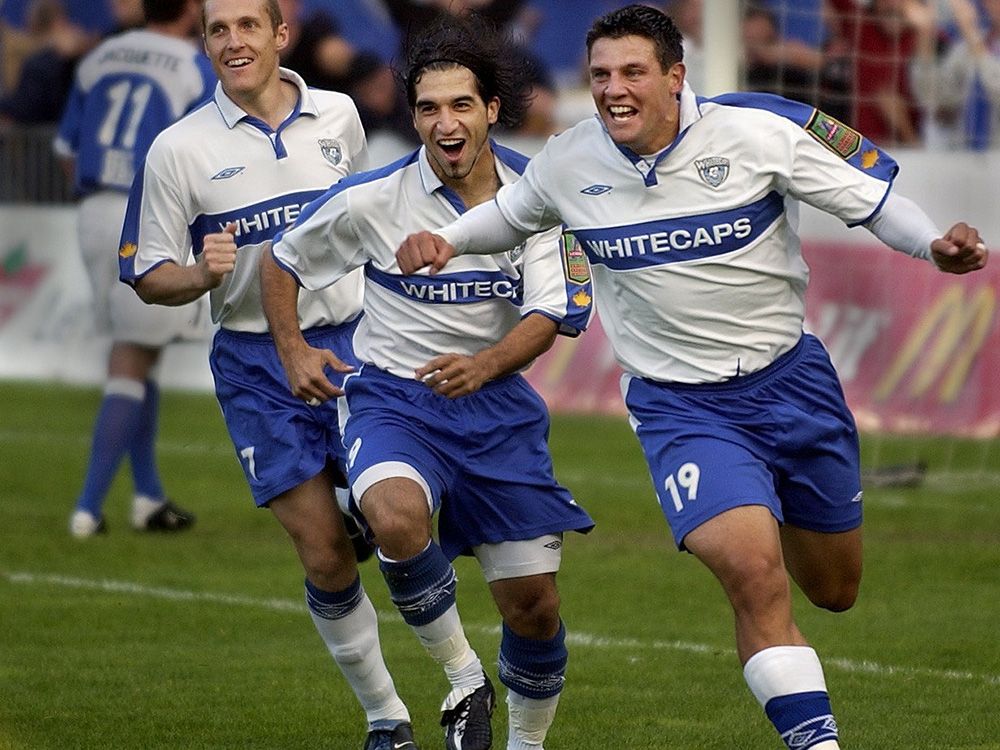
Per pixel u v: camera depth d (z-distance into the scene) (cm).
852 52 4650
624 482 4091
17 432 4994
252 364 2153
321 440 2116
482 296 1931
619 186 1758
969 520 3619
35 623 2717
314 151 2219
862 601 2864
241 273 2191
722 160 1731
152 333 3481
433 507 1897
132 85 3631
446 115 1850
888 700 2222
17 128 6050
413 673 2419
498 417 1942
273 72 2208
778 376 1806
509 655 1942
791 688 1603
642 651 2523
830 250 4769
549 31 5762
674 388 1809
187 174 2178
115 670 2416
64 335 6053
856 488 1875
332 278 1980
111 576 3106
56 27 6109
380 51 5884
